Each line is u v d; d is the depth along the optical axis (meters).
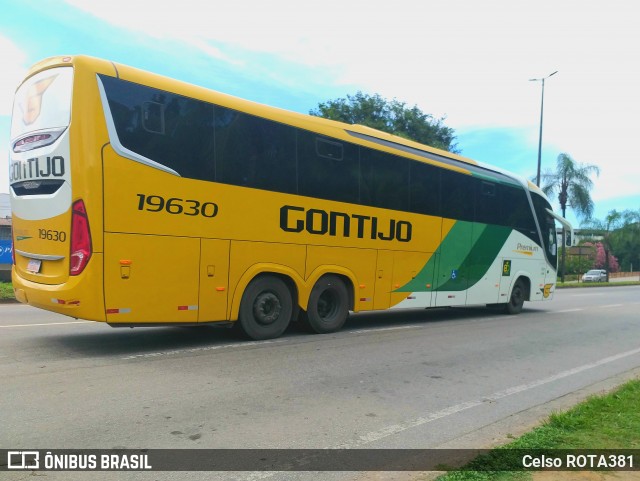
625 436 4.38
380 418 5.02
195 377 6.08
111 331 8.93
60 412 4.75
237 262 7.77
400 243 10.45
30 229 7.15
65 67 6.67
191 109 7.28
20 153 7.31
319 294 9.10
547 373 7.25
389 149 10.25
